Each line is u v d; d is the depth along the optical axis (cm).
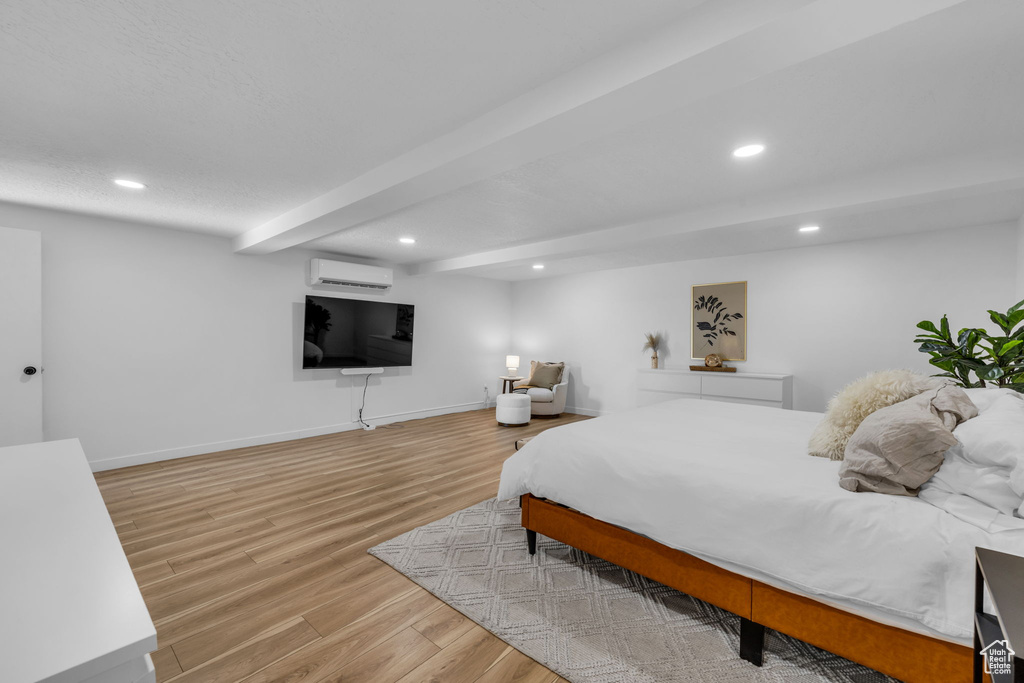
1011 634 70
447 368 699
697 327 575
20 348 345
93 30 147
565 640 178
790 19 123
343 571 231
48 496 114
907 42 151
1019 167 228
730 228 347
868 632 141
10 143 234
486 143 205
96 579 75
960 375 283
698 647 175
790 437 240
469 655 171
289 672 161
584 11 140
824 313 479
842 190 284
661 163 257
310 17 142
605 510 203
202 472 395
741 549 162
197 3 136
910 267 430
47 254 365
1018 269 368
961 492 140
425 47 159
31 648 56
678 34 144
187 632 183
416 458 444
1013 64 163
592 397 689
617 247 428
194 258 446
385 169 262
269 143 236
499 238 461
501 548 255
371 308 585
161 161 259
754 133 220
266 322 501
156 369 425
